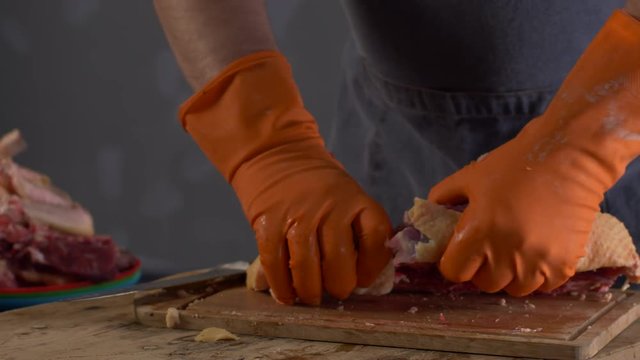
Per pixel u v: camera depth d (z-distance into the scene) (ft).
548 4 6.63
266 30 6.05
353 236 5.54
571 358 4.72
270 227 5.56
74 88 14.62
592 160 5.35
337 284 5.52
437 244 5.53
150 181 14.42
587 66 5.37
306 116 5.92
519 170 5.33
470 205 5.36
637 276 5.80
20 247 6.77
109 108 14.47
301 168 5.68
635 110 5.29
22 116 14.99
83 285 6.79
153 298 5.86
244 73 5.83
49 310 5.89
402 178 7.80
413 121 7.43
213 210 14.10
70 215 7.30
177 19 5.97
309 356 4.89
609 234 5.75
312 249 5.47
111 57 14.34
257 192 5.66
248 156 5.81
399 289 5.98
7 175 7.44
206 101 5.92
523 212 5.24
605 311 5.46
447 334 4.93
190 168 14.11
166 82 14.03
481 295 5.85
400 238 5.56
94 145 14.66
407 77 7.26
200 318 5.41
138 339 5.24
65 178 14.89
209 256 14.16
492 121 7.08
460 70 6.97
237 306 5.65
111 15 14.23
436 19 6.84
